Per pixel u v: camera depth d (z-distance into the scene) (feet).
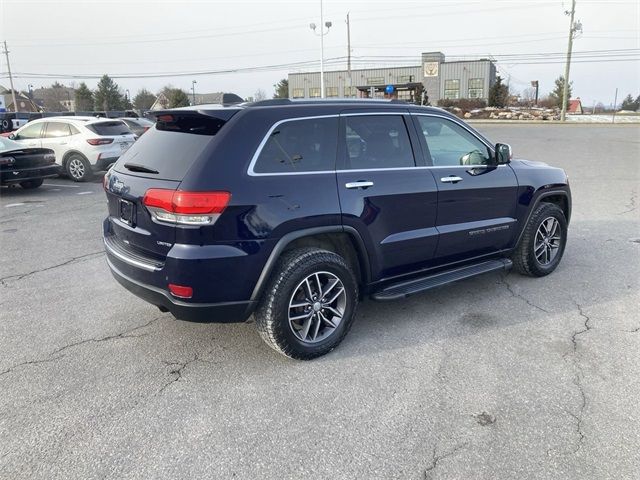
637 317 14.01
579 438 9.04
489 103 169.58
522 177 15.93
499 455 8.64
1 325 14.06
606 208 28.37
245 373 11.39
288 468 8.41
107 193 12.89
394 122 13.26
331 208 11.60
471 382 10.87
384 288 13.42
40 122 42.78
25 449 8.92
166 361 11.98
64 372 11.52
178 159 10.91
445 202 13.85
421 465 8.45
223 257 10.38
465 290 16.28
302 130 11.67
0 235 24.09
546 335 13.02
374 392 10.57
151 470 8.39
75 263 19.72
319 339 11.97
